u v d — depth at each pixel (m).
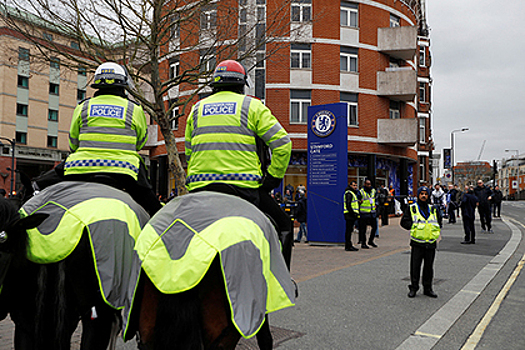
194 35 14.27
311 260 11.38
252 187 3.19
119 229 3.31
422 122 40.72
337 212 14.25
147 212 4.07
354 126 25.25
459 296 7.46
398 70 25.88
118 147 3.80
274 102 24.23
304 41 21.05
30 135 43.25
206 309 2.49
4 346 4.85
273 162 3.25
